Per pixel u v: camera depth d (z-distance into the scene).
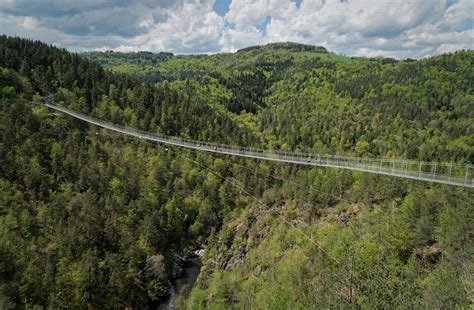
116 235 61.91
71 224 58.88
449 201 41.50
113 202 67.06
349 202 65.50
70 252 54.91
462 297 20.17
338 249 37.44
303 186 78.00
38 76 101.25
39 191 63.34
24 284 47.94
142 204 71.31
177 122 107.00
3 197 58.25
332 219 64.00
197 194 85.81
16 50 107.94
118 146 87.19
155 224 68.62
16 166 64.56
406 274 21.92
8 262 48.97
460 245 31.30
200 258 74.12
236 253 70.75
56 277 51.38
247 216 79.50
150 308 58.25
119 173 76.69
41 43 119.12
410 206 42.66
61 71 109.19
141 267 62.53
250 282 55.09
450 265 25.52
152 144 92.69
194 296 56.22
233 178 94.12
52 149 72.56
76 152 75.00
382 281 17.80
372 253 31.06
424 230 36.59
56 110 90.38
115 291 55.12
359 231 47.09
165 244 70.88
